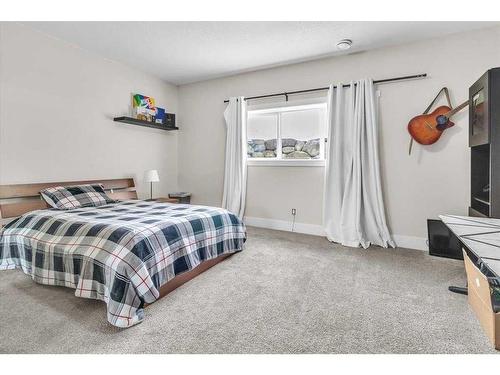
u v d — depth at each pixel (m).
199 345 1.43
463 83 2.82
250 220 4.23
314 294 2.00
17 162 2.76
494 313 1.40
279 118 3.98
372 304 1.85
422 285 2.14
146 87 4.15
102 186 3.37
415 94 3.04
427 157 3.01
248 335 1.51
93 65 3.42
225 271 2.42
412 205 3.11
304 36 2.93
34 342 1.43
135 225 1.95
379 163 3.22
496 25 2.67
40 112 2.92
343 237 3.25
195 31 2.85
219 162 4.46
